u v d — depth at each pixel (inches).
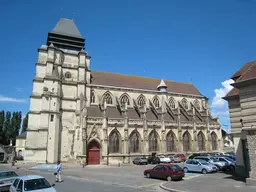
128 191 885.2
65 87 2511.1
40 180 694.5
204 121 3043.8
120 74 3233.3
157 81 3452.3
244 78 1046.4
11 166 2068.2
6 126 3841.0
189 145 2827.3
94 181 1181.1
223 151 3083.2
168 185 1003.9
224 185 951.6
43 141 2198.6
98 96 2682.1
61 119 2405.3
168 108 3016.7
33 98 2353.6
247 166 1197.1
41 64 2484.0
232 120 1295.5
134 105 2837.1
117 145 2397.9
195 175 1362.0
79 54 2652.6
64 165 2112.5
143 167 1979.6
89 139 2268.7
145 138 2512.3
